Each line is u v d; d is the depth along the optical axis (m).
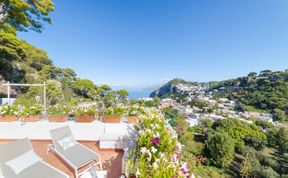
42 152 3.30
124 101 5.55
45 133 3.88
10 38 12.45
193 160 2.30
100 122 3.99
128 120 3.87
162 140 1.58
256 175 15.70
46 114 4.22
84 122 3.95
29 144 2.51
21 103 4.51
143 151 1.32
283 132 23.22
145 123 2.35
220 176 15.52
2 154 2.12
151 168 1.16
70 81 24.27
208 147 18.53
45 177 2.00
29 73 15.90
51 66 21.36
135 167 1.29
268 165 17.56
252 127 30.36
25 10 7.64
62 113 4.01
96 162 2.95
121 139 3.51
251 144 23.34
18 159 2.20
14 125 3.79
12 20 7.80
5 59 13.20
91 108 4.15
